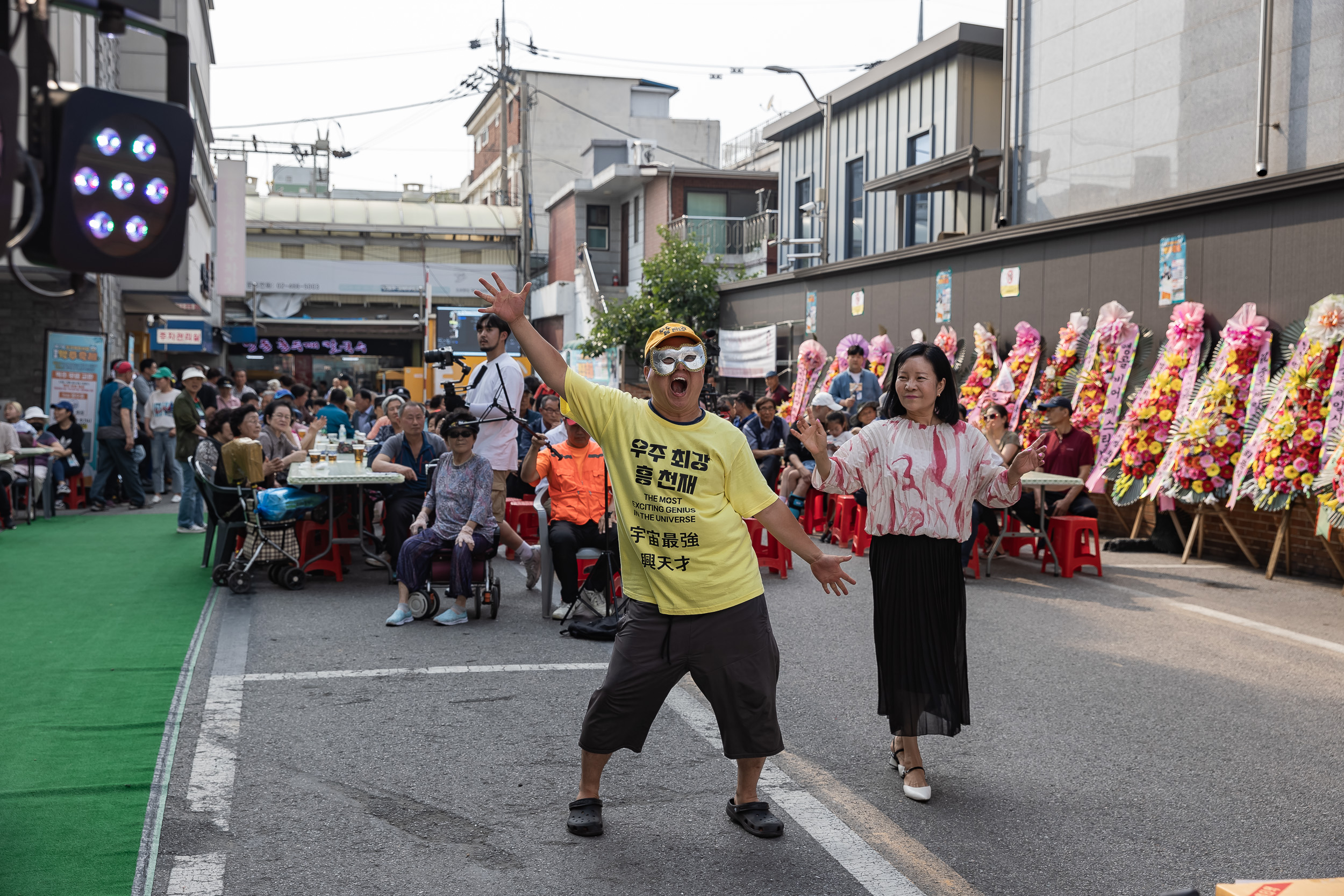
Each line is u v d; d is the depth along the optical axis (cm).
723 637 369
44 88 283
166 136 299
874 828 392
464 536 734
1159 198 1189
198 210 2134
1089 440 1027
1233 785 438
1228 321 1038
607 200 3419
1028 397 1274
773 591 887
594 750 384
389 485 905
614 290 3241
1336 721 525
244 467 859
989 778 446
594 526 752
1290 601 837
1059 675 611
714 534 365
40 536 1166
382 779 437
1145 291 1143
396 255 4156
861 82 2066
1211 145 1151
